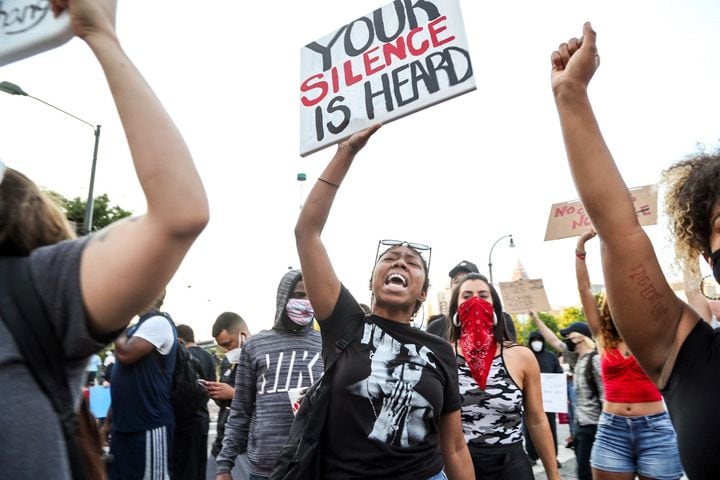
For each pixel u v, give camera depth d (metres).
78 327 1.12
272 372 3.56
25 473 1.02
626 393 4.03
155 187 1.13
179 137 1.20
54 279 1.14
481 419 3.30
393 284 2.55
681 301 1.42
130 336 3.84
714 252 1.41
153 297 1.17
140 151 1.14
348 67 2.72
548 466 3.38
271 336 3.73
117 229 1.18
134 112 1.15
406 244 2.75
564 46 1.57
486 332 3.42
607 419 4.14
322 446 2.31
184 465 4.42
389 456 2.23
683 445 1.30
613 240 1.42
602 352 4.23
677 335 1.37
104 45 1.17
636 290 1.39
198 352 6.82
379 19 2.69
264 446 3.41
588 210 1.47
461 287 3.65
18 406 1.04
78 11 1.16
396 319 2.60
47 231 1.31
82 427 1.46
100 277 1.12
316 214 2.54
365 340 2.43
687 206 1.48
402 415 2.30
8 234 1.21
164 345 3.88
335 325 2.48
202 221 1.17
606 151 1.47
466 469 2.66
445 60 2.48
